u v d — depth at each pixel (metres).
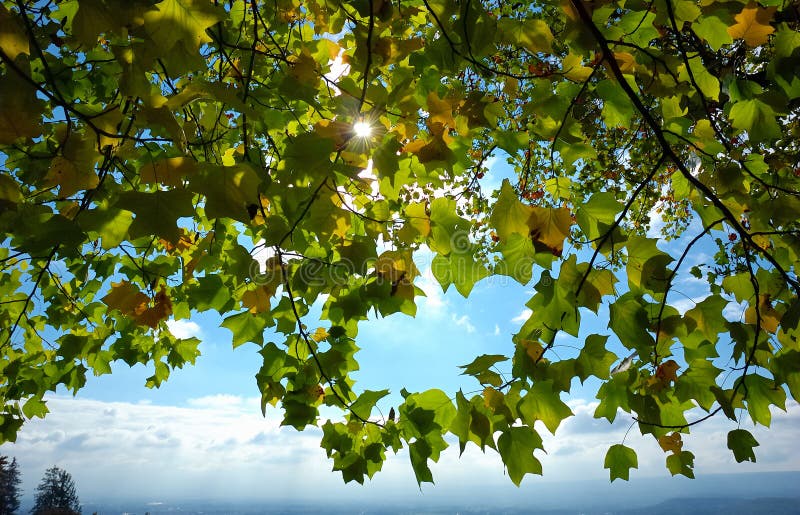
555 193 1.72
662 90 1.96
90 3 0.93
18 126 0.94
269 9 2.40
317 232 1.51
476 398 1.44
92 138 1.26
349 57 1.80
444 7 1.64
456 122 1.77
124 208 1.00
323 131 1.41
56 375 3.08
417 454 1.55
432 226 1.57
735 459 1.51
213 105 2.09
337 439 1.85
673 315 1.49
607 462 1.59
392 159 1.43
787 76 1.61
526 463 1.37
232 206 1.03
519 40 1.58
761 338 1.64
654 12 1.71
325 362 2.00
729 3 1.61
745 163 2.03
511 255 1.47
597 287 1.47
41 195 2.10
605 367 1.41
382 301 1.69
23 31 0.87
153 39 0.96
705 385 1.55
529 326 1.51
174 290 3.03
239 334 1.91
